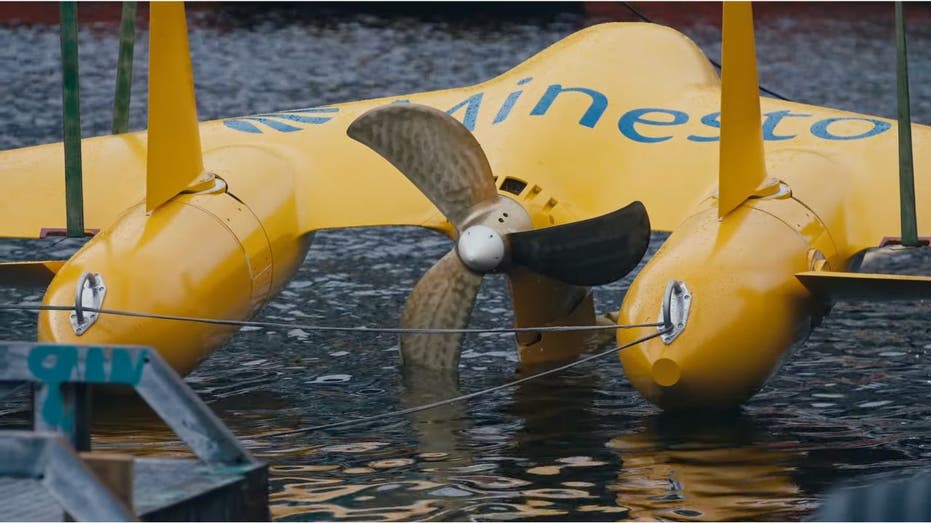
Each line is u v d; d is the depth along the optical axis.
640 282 26.36
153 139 27.75
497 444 25.56
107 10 116.31
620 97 35.19
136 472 16.67
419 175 29.81
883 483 22.48
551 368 32.50
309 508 21.44
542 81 35.62
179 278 26.55
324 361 33.22
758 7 125.19
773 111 35.06
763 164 28.02
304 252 31.50
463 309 30.61
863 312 38.84
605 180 32.56
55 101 85.88
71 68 27.69
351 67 102.00
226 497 16.25
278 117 36.44
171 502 15.55
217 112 85.88
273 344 35.09
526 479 23.11
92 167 32.91
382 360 33.28
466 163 29.62
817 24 122.44
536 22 122.50
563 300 32.59
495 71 101.44
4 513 16.17
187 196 28.53
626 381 30.92
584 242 28.50
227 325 27.00
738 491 22.22
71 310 25.55
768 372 26.20
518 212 30.05
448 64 103.75
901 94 27.56
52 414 16.09
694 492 22.20
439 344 31.20
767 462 24.09
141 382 16.11
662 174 32.31
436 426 27.03
